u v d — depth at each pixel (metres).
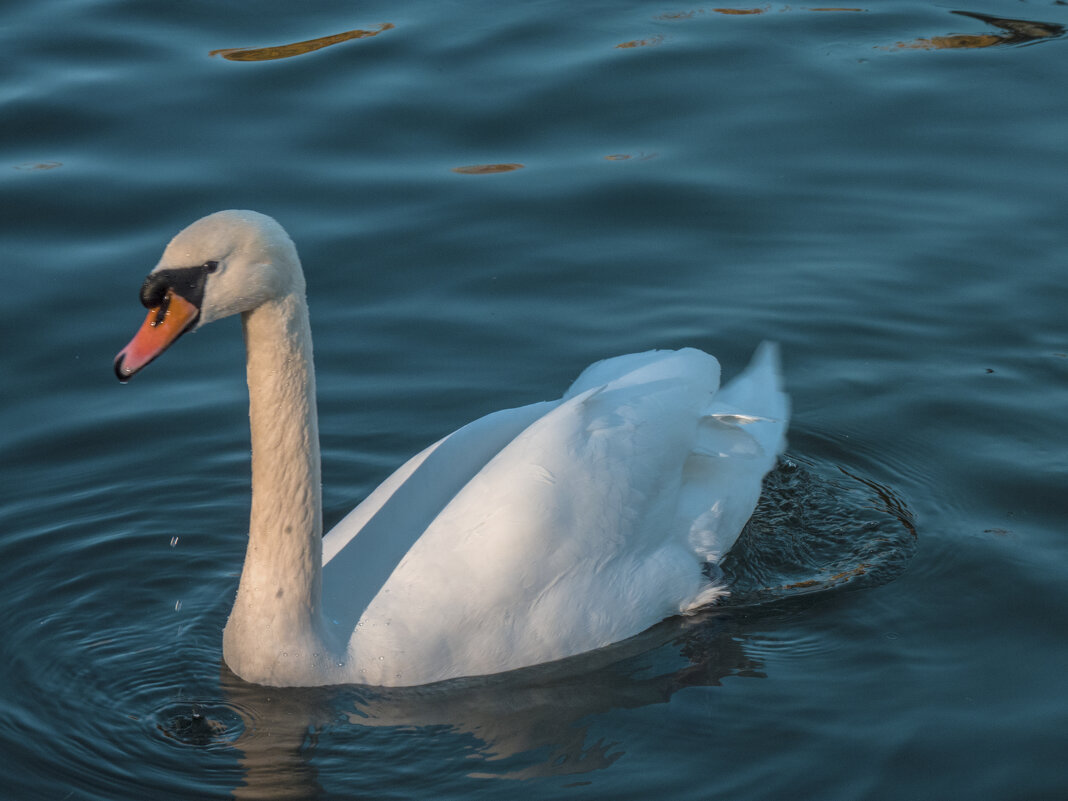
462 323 13.80
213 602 10.52
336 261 14.53
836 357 13.36
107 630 10.16
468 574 9.50
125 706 9.34
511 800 8.41
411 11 19.14
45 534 11.15
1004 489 11.59
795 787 8.44
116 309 13.72
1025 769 8.52
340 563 9.80
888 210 15.39
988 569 10.60
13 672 9.66
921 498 11.62
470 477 10.17
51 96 16.81
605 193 15.63
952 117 16.89
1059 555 10.72
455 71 17.62
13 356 13.09
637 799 8.38
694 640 10.08
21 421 12.38
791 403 12.83
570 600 9.73
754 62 17.95
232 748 8.93
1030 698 9.18
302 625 9.24
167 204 15.12
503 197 15.55
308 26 18.64
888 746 8.77
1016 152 16.25
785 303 14.05
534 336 13.65
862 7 19.47
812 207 15.48
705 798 8.37
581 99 17.16
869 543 11.11
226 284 8.36
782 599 10.51
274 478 8.96
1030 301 13.94
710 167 16.11
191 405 12.76
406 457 12.16
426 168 15.95
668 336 13.62
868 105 17.11
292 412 8.84
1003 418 12.46
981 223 15.10
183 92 17.05
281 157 15.99
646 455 10.21
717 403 11.54
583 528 9.77
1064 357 13.18
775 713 9.16
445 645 9.45
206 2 19.17
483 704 9.35
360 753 8.88
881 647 9.84
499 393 12.88
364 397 12.85
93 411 12.58
